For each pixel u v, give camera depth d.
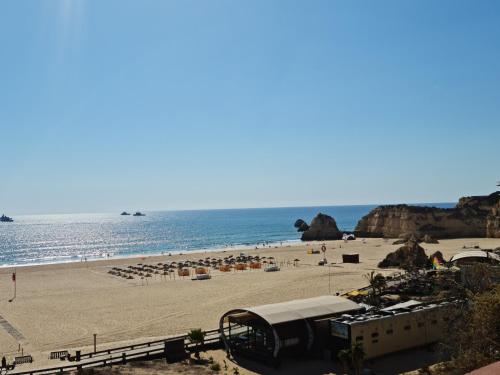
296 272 86.31
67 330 46.97
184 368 32.75
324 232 182.38
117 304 60.66
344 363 30.00
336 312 36.12
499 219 150.25
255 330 34.91
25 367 34.25
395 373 30.45
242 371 32.09
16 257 158.50
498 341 19.92
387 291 53.31
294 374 31.25
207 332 39.72
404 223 165.88
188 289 71.56
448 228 158.50
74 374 31.73
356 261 100.31
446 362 27.72
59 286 79.50
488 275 30.81
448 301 36.62
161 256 127.94
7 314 55.78
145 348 37.50
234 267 97.56
